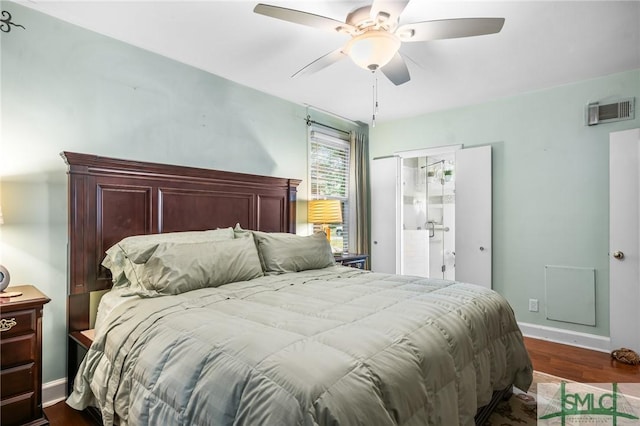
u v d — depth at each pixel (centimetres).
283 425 86
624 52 265
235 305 164
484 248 375
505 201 368
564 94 334
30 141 205
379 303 168
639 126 299
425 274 550
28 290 189
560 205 338
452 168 566
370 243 468
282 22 222
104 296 208
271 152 353
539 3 203
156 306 167
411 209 574
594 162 321
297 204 380
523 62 282
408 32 184
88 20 219
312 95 356
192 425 107
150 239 228
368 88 338
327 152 424
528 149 355
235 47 255
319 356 105
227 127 312
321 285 214
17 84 201
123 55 245
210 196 289
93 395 170
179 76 277
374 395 98
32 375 172
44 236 209
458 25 176
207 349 120
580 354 303
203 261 208
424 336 133
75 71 223
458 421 133
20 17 202
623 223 299
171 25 225
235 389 101
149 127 258
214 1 201
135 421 126
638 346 291
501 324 196
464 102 383
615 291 303
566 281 333
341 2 202
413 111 414
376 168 462
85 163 218
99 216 225
